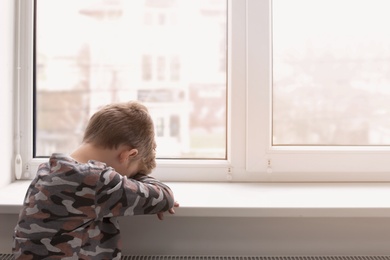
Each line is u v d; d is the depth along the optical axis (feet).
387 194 3.91
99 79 4.58
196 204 3.52
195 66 4.56
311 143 4.48
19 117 4.39
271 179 4.43
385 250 3.69
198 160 4.48
